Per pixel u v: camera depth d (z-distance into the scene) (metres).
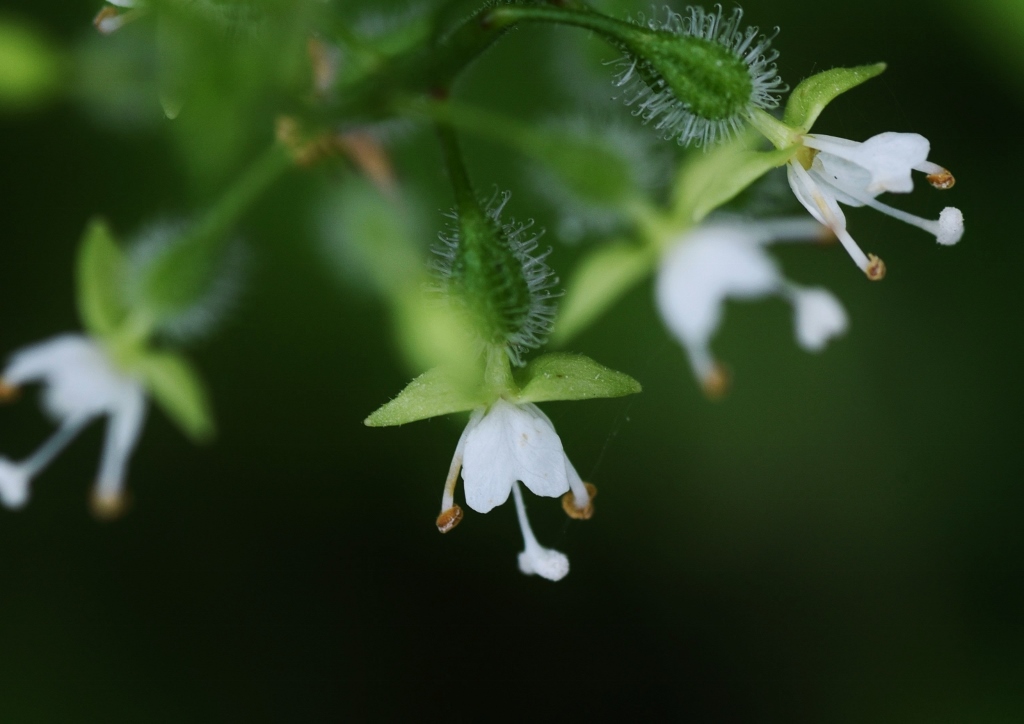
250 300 0.10
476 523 0.10
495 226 0.08
